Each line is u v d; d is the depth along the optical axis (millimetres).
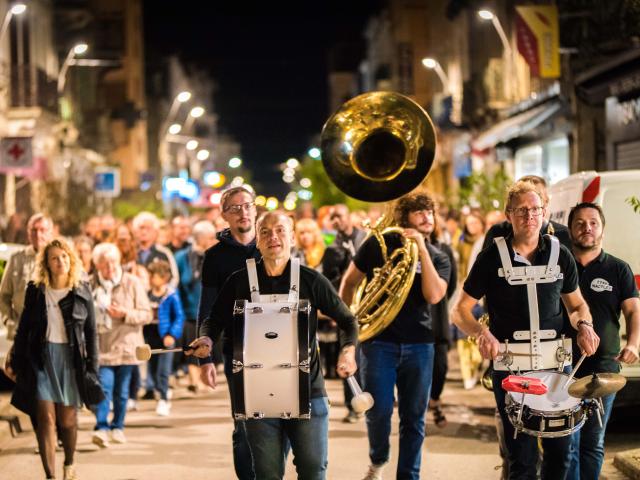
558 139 28641
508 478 6754
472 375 13492
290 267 6316
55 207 34312
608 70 21250
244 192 7590
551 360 6434
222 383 15055
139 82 63188
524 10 23266
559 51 23188
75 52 39156
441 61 50406
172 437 10828
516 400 6168
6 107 35188
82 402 8680
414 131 8078
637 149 21391
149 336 12359
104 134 51562
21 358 8602
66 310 8609
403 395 7867
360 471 9047
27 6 38188
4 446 10492
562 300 6688
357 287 8289
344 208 12859
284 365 5941
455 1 43562
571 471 6934
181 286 13977
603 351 7262
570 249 7770
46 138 39125
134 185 58781
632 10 19859
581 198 10109
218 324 6473
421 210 8047
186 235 15602
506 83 36094
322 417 6176
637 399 9711
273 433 6117
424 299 7871
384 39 69188
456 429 10820
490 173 37781
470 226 15172
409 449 7828
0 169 28641
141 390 14375
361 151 8133
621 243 9992
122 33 58406
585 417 6316
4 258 13844
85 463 9633
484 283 6500
